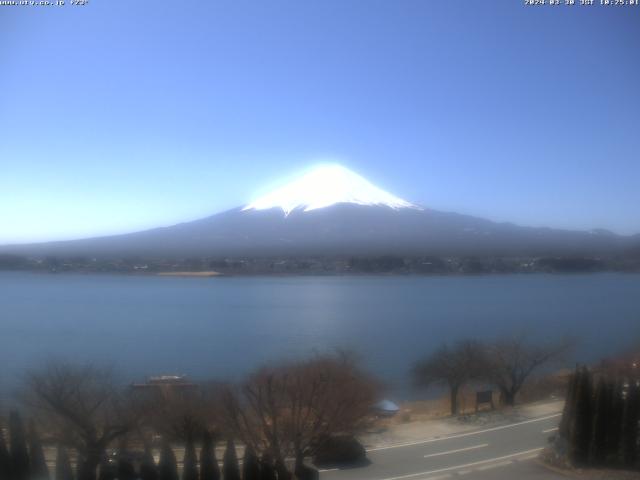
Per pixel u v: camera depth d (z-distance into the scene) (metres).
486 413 31.75
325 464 22.98
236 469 17.31
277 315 105.31
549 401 34.53
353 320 96.25
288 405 24.44
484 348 41.44
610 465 21.52
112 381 37.88
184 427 22.67
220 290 171.88
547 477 20.95
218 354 62.50
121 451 21.20
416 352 61.06
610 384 22.03
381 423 29.97
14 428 17.30
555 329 78.44
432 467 22.67
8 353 64.44
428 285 184.62
